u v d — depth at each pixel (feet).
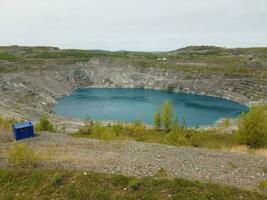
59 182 72.43
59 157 92.02
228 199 63.46
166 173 76.69
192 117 395.55
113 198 65.98
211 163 86.28
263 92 510.17
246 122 156.66
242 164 86.58
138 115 404.98
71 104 500.74
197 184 68.08
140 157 91.71
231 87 570.87
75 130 216.33
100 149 102.42
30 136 124.88
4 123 168.04
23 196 69.77
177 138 158.71
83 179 72.54
